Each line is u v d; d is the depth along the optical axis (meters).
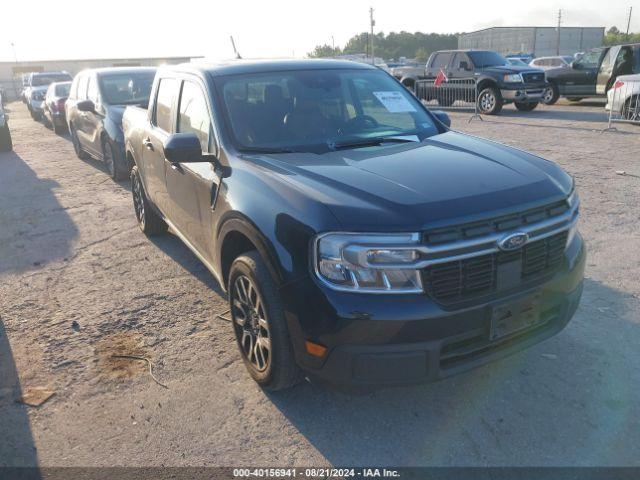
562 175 3.27
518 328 2.84
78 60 49.66
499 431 3.00
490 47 76.31
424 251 2.57
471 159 3.30
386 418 3.14
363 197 2.77
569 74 18.64
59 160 11.69
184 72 4.62
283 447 2.95
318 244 2.68
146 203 6.04
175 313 4.46
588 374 3.43
